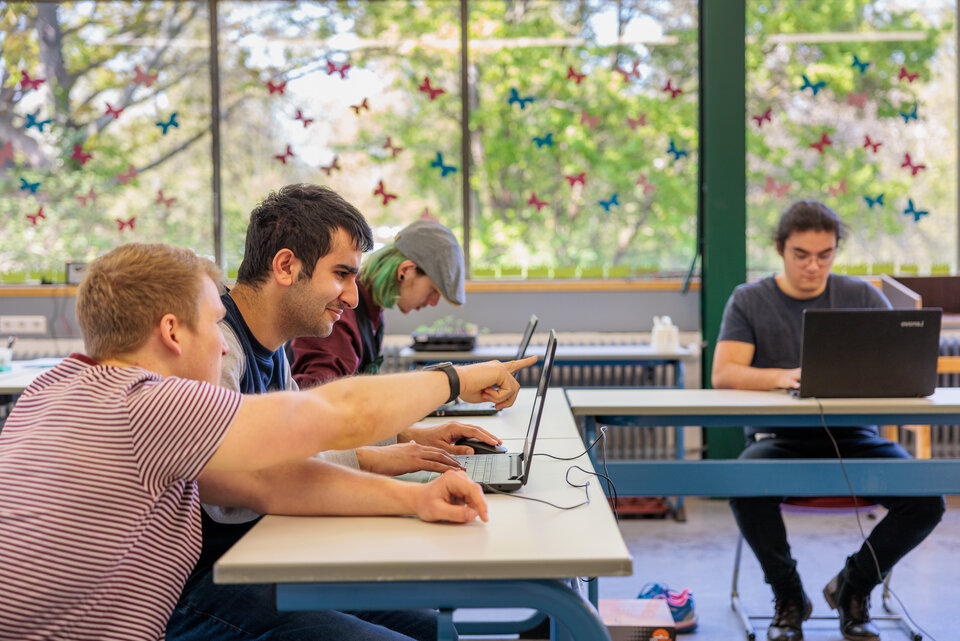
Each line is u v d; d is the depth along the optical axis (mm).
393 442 1693
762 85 4922
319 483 1233
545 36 4918
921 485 2117
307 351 2201
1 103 4984
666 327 4148
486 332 4824
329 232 1461
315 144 4984
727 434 4473
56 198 5020
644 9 4871
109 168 5008
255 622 1318
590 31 4902
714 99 4383
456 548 1060
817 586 2984
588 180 4977
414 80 4953
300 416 1085
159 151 4992
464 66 4926
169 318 1115
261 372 1548
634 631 2229
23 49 4977
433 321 4832
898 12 4875
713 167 4414
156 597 1085
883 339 2232
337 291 1484
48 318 4789
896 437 3842
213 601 1344
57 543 1003
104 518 1016
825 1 4879
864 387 2264
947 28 4875
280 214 1461
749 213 4945
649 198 4949
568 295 4793
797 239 2705
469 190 4992
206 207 5008
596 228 4992
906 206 4930
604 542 1078
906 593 2877
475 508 1182
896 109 4902
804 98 4914
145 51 4965
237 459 1036
